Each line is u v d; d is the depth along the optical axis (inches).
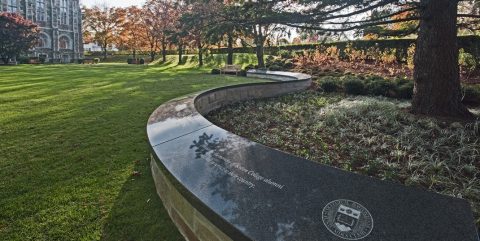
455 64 239.3
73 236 104.0
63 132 216.7
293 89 455.2
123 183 142.2
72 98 351.3
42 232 105.6
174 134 148.6
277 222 78.2
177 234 106.3
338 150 179.8
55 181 142.8
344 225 74.5
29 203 123.4
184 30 282.8
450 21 235.9
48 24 2012.8
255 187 94.1
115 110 289.6
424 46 245.0
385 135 198.4
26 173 150.4
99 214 116.6
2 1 1763.0
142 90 426.9
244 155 117.9
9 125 230.7
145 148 188.7
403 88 370.3
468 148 167.6
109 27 2078.0
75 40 2196.1
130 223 111.7
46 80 545.0
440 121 221.1
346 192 86.8
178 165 115.0
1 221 111.4
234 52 1531.7
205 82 543.2
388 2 221.8
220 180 100.4
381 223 73.5
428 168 147.3
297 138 202.8
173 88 451.5
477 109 280.7
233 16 267.9
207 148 127.4
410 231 70.5
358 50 887.1
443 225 71.5
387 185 89.0
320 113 265.0
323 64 860.0
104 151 182.1
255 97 371.9
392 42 834.8
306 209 81.4
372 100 338.3
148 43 1796.3
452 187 132.3
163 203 124.0
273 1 247.9
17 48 1384.1
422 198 81.6
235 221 80.6
